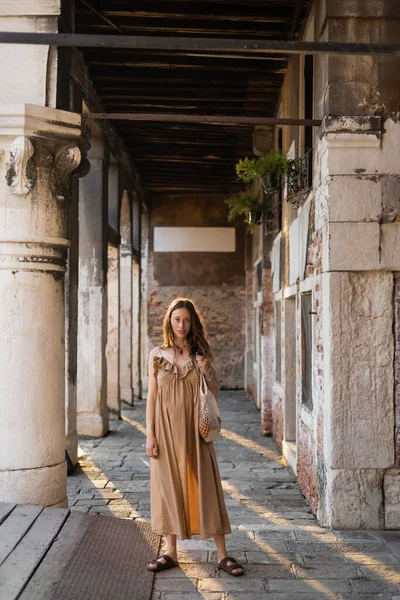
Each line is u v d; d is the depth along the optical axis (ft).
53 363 14.76
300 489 20.27
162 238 52.16
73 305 24.48
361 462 15.12
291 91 23.50
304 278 19.33
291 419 25.09
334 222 15.24
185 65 24.48
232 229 52.16
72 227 24.67
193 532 12.17
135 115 15.84
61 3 15.14
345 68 15.30
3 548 11.59
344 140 15.16
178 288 52.16
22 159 14.01
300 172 19.07
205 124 32.76
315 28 17.40
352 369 15.24
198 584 11.44
